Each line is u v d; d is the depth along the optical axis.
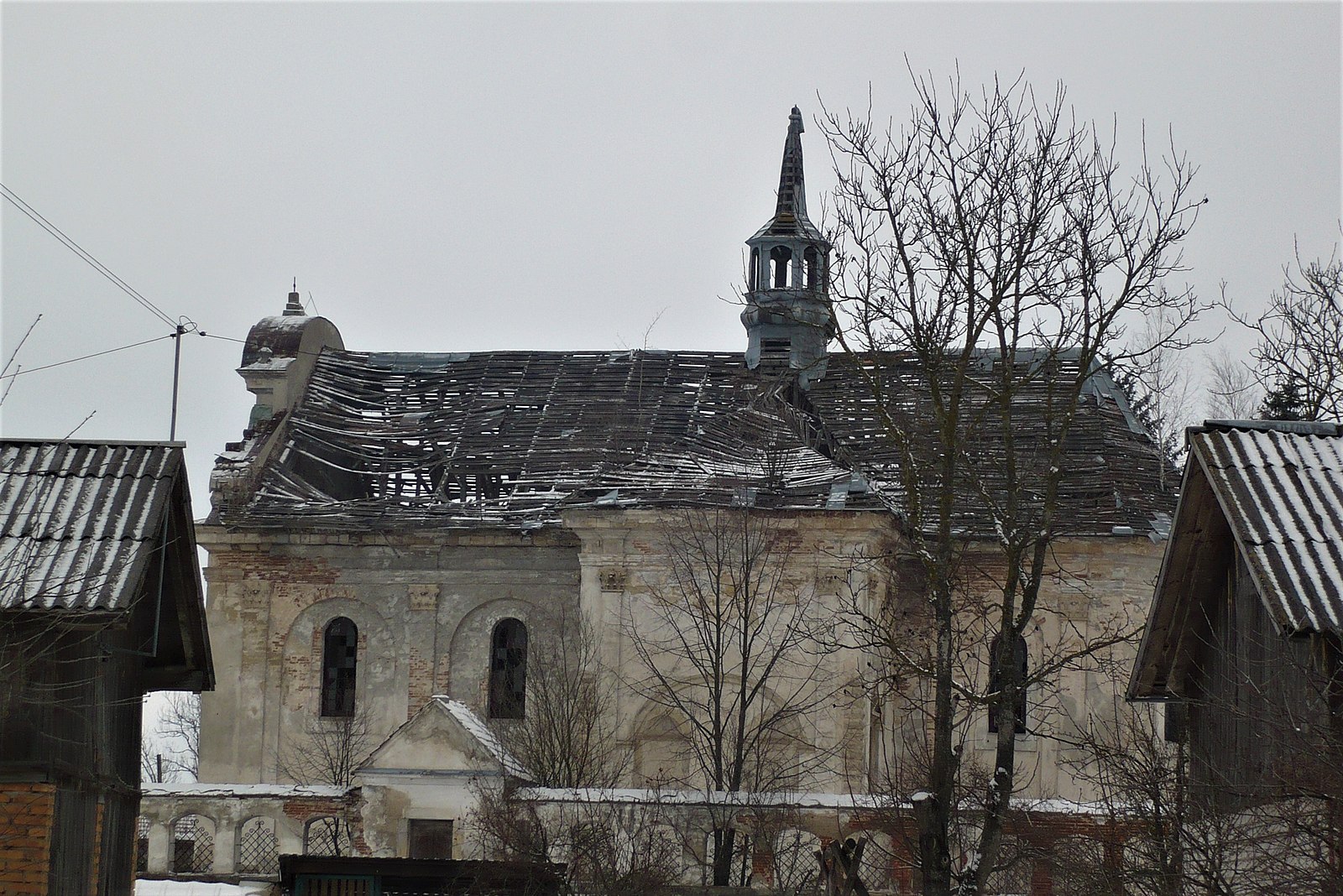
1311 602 31.14
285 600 76.19
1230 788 33.06
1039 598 71.00
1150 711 40.69
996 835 39.94
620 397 81.88
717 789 51.12
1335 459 34.09
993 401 42.56
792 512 66.31
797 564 66.31
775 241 85.62
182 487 37.41
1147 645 38.00
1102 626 69.94
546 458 79.00
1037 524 47.97
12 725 33.66
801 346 84.19
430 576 75.75
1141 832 37.50
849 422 77.94
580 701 65.00
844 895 42.22
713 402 81.19
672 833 48.25
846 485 68.00
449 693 74.94
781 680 65.56
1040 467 54.59
